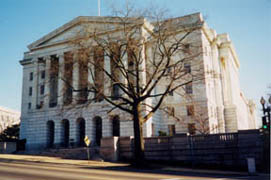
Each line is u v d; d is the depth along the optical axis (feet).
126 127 141.59
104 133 148.05
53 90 171.12
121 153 95.76
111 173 56.90
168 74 86.38
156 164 87.10
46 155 122.83
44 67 170.40
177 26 98.07
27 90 211.20
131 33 86.99
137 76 83.66
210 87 162.20
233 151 82.43
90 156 104.88
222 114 172.55
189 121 147.33
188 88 152.25
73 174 53.47
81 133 162.71
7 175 51.13
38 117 170.09
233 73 211.00
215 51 177.58
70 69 92.89
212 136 85.92
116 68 89.40
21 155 121.08
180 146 88.84
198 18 146.20
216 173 66.23
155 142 92.79
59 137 160.15
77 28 161.99
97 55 85.61
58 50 168.96
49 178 46.73
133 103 82.02
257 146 79.66
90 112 153.38
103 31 105.09
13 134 223.30
